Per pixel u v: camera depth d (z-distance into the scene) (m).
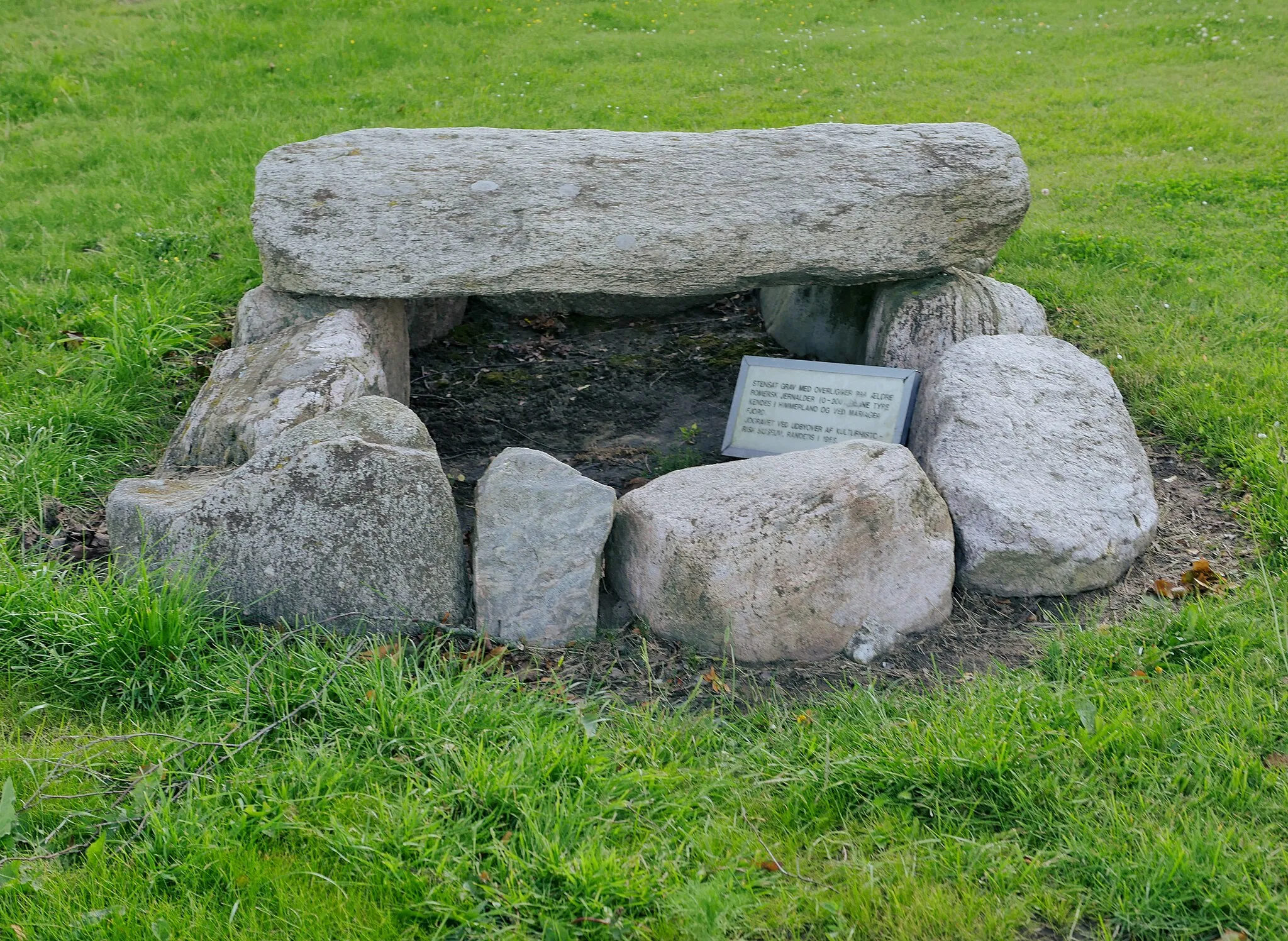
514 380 5.68
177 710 3.19
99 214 6.97
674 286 4.57
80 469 4.46
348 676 3.25
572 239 4.52
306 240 4.58
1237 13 12.48
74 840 2.78
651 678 3.42
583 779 2.91
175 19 11.50
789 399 4.72
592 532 3.58
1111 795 2.83
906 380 4.52
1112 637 3.51
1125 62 11.19
